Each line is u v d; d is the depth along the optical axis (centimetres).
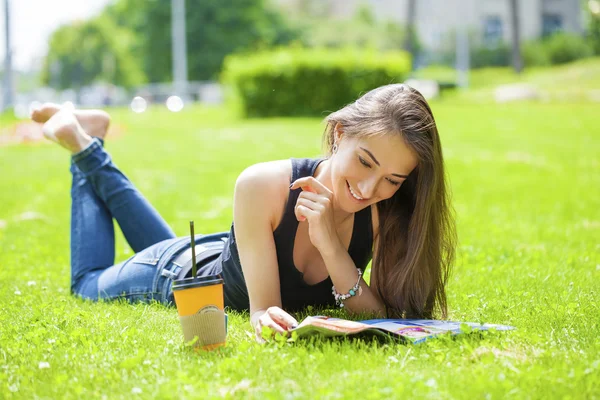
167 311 378
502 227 707
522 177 1130
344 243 355
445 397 237
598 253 564
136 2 6341
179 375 254
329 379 256
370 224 351
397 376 254
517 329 309
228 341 307
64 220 770
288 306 366
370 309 351
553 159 1327
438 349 281
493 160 1302
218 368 263
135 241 442
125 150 1462
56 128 438
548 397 238
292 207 335
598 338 306
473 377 253
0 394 251
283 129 1791
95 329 329
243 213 332
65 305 387
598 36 5419
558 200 923
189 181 1078
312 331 296
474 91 2983
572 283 427
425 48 6153
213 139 1639
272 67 2147
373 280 360
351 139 314
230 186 1029
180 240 407
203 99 4141
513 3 4028
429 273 344
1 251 578
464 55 5116
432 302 353
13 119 2236
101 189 441
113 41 6756
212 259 391
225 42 5772
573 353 285
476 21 5906
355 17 6988
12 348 301
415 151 311
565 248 580
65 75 6781
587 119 1923
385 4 6862
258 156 1348
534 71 4056
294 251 343
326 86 2147
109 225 443
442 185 332
